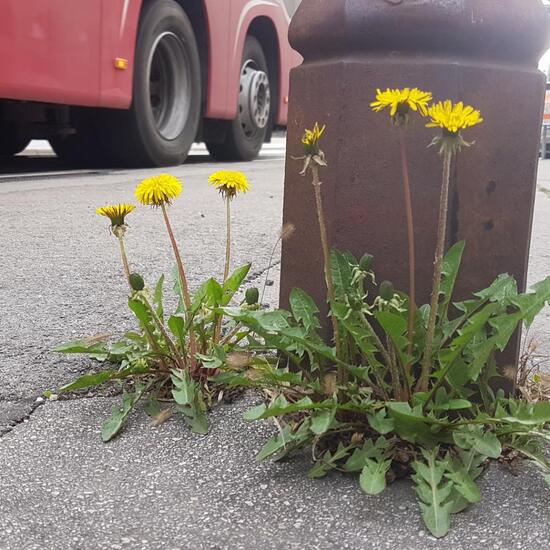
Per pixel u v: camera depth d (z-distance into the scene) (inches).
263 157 402.6
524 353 77.6
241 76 335.3
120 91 237.5
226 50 309.1
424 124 58.6
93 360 77.1
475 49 58.7
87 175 249.8
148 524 49.3
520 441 55.9
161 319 70.8
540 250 139.6
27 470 56.1
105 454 58.5
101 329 87.1
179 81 286.4
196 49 290.2
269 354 73.3
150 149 275.6
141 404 66.5
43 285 106.3
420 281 60.9
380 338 61.4
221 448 59.1
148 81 267.0
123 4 234.5
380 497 51.9
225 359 62.1
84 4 216.5
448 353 56.0
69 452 58.8
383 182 60.0
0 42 188.1
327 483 53.8
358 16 58.4
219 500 52.0
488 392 59.4
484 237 61.1
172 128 288.4
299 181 64.4
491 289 59.3
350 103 59.4
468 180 59.6
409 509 50.6
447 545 46.9
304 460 56.7
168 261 121.9
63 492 53.1
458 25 57.5
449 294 58.5
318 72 61.2
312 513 50.4
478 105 58.8
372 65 58.6
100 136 273.0
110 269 115.9
